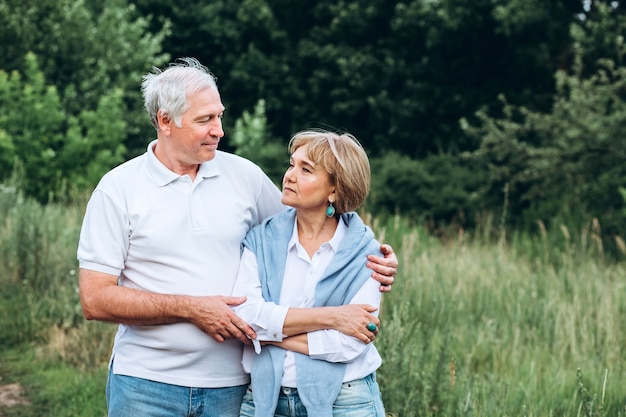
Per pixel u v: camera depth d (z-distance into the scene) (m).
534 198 14.41
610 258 9.70
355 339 2.78
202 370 2.91
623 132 12.57
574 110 13.21
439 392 4.71
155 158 2.90
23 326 6.83
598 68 15.98
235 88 20.55
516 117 17.34
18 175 14.02
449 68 18.41
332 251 2.92
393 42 18.97
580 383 4.06
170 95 2.79
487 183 15.11
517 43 17.08
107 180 2.88
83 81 17.61
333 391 2.77
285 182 2.90
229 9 20.45
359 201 2.93
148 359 2.89
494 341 6.18
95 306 2.82
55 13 17.34
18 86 14.90
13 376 5.87
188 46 20.52
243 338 2.85
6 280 7.98
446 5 17.25
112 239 2.84
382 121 19.09
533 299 7.21
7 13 16.27
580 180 12.84
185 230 2.88
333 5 19.81
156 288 2.88
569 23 16.52
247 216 3.04
